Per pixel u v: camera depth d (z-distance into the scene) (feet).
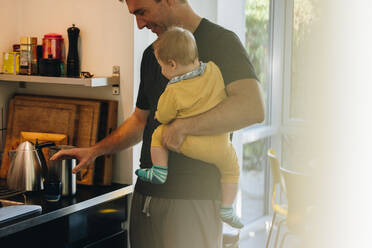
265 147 14.42
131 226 5.57
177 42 4.61
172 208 5.00
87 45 7.76
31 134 7.84
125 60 7.48
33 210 5.89
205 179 4.99
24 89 8.41
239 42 4.87
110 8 7.51
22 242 6.59
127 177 7.71
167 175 5.05
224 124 4.59
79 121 7.65
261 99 4.65
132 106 7.50
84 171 7.54
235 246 7.33
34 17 8.16
